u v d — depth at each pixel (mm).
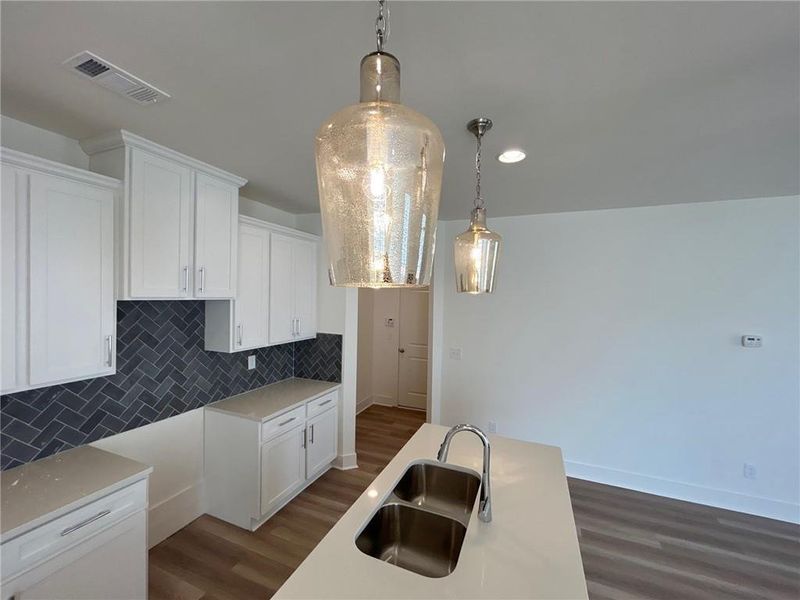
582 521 2623
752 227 2750
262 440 2408
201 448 2572
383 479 1608
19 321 1426
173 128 1678
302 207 3178
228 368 2801
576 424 3273
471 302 3633
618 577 2084
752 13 959
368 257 596
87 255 1637
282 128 1674
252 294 2607
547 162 2025
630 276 3088
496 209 3160
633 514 2713
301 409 2779
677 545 2367
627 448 3111
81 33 1058
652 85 1298
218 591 1903
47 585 1314
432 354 3725
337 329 3332
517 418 3477
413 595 971
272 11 973
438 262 3699
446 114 1507
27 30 1041
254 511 2402
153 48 1129
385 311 5309
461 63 1187
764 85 1290
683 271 2936
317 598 958
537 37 1063
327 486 3016
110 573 1514
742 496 2779
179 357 2410
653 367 3031
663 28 1020
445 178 2299
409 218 605
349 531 1247
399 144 586
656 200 2834
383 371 5340
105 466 1677
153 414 2254
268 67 1227
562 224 3289
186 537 2332
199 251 2119
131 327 2131
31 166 1444
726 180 2332
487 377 3582
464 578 1033
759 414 2752
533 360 3412
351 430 3385
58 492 1454
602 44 1090
